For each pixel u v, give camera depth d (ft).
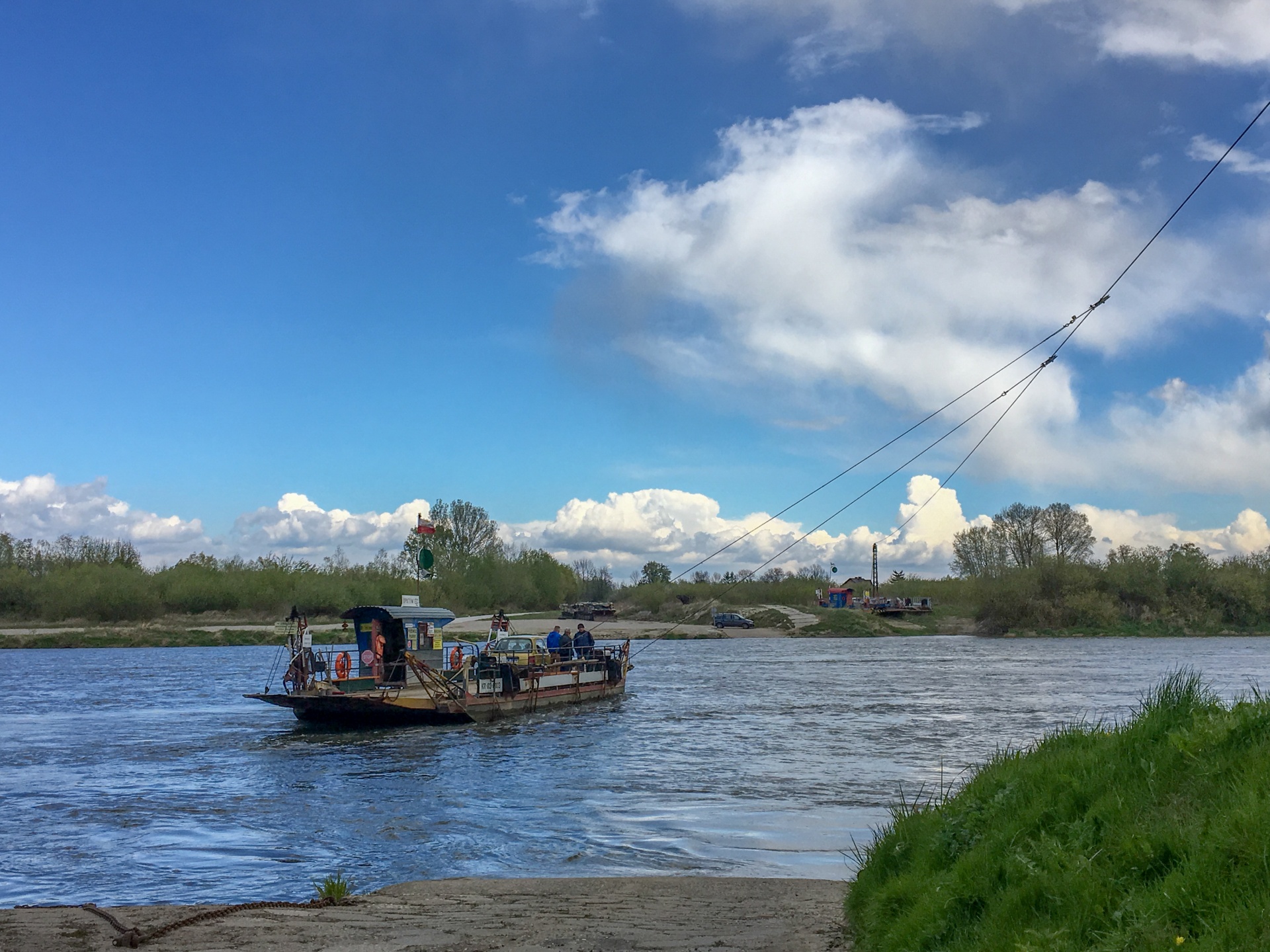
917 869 27.61
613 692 149.18
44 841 56.75
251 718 126.93
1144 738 26.66
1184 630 387.96
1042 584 411.13
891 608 451.53
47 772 83.82
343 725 114.01
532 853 52.06
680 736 104.12
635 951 27.91
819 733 106.01
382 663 120.06
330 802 68.23
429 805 66.64
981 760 84.79
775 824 58.95
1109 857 21.09
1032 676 187.62
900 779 75.72
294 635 116.06
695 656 282.15
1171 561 418.51
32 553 448.65
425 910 35.27
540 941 29.32
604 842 54.44
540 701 127.95
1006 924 20.66
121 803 68.64
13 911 35.53
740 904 36.11
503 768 83.35
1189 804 22.07
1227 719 24.18
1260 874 17.51
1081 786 25.54
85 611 386.32
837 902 35.86
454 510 460.14
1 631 359.05
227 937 30.32
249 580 408.67
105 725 119.55
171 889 45.91
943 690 159.84
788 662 247.91
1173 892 18.06
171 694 163.84
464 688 113.60
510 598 455.63
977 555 479.82
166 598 401.49
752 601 505.25
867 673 203.41
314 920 33.22
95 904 41.93
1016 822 25.73
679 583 492.54
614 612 465.47
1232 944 16.02
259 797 70.64
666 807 65.00
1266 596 402.72
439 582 425.28
